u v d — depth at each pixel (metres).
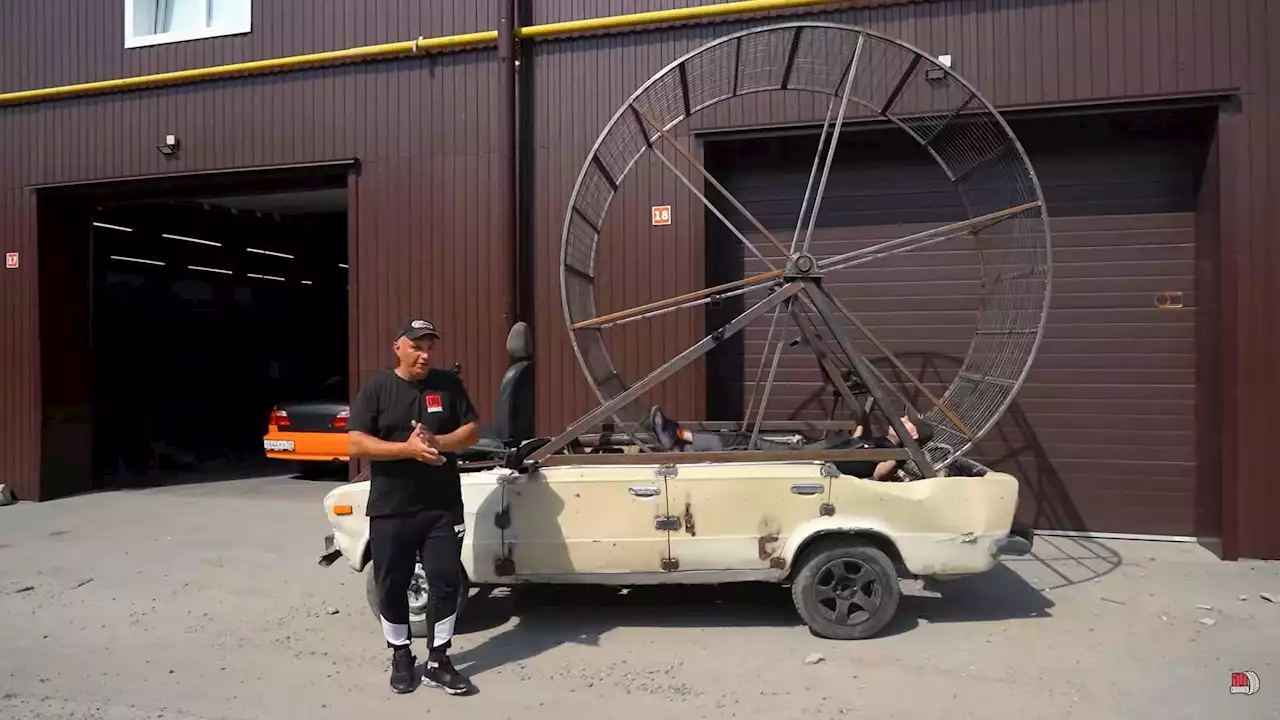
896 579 4.59
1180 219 6.73
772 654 4.42
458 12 7.73
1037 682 4.04
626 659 4.39
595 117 7.41
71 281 9.43
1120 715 3.69
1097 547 6.54
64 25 8.89
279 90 8.25
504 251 7.45
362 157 8.02
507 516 4.65
